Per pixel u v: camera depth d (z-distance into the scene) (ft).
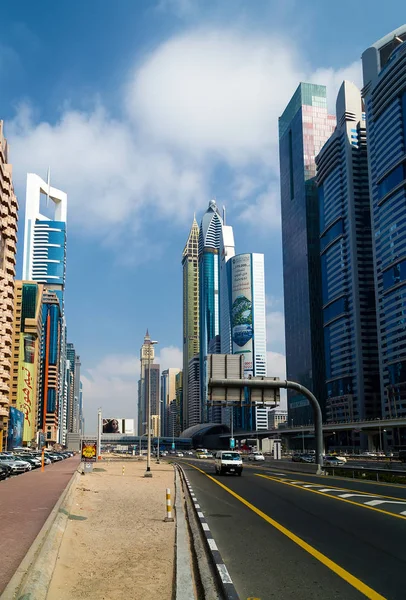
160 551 37.58
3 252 377.09
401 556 35.60
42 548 33.91
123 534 45.11
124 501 75.77
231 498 77.15
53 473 144.77
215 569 32.14
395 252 639.76
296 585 28.53
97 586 28.09
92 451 173.68
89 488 99.66
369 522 51.31
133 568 32.22
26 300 615.57
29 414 589.32
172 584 28.55
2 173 355.15
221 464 144.46
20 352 593.42
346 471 136.36
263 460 294.05
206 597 25.88
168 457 433.07
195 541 41.34
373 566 32.78
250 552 37.09
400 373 614.75
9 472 128.16
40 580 26.99
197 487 99.45
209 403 135.85
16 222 396.78
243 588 27.99
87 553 36.78
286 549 38.11
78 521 53.26
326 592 27.20
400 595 26.53
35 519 50.26
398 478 111.24
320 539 42.11
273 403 139.54
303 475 143.95
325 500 73.26
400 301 622.95
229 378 135.54
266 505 67.26
